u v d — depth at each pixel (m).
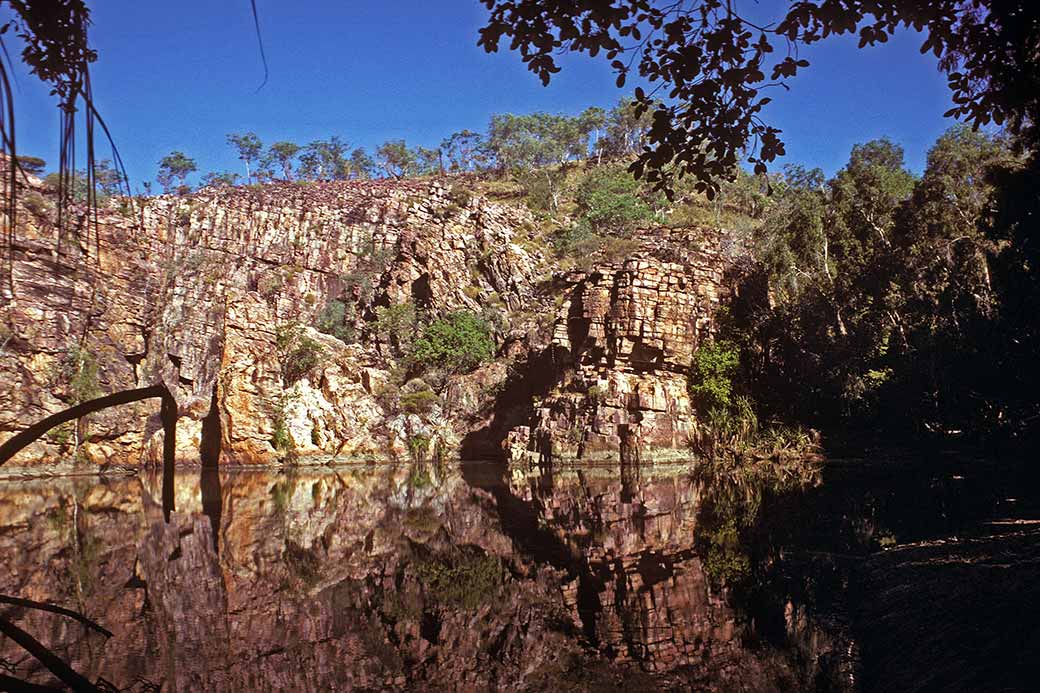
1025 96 5.20
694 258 49.88
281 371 55.00
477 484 30.62
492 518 17.86
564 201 91.75
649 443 42.44
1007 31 4.92
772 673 5.85
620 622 7.79
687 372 45.72
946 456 33.03
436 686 5.88
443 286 65.75
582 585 9.74
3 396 48.56
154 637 7.46
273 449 51.81
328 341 58.22
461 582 10.14
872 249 52.94
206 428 55.41
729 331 46.38
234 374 52.38
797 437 40.00
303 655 6.77
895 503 17.31
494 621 7.99
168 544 14.27
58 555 12.95
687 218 71.38
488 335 60.22
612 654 6.65
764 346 45.88
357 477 37.72
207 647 7.06
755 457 39.62
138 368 60.19
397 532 15.52
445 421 55.19
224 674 6.18
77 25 2.83
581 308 48.38
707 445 42.22
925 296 42.12
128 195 2.53
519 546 13.18
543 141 107.44
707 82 5.34
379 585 10.02
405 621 8.08
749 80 5.30
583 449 43.12
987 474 24.61
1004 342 31.39
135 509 22.22
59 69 2.85
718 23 5.13
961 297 37.00
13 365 49.22
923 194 50.75
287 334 56.47
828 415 42.94
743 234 52.41
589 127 113.81
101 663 6.51
